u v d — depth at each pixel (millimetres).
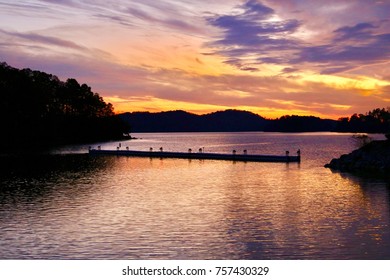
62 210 25562
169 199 29000
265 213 24672
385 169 43438
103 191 32344
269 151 90062
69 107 134750
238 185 35188
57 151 82562
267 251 18188
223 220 23078
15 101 92688
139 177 40812
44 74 119812
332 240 19516
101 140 145125
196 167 50312
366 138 79812
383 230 21000
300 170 46031
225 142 150625
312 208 25906
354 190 32094
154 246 18859
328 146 113625
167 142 148125
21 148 91438
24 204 27297
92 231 21078
